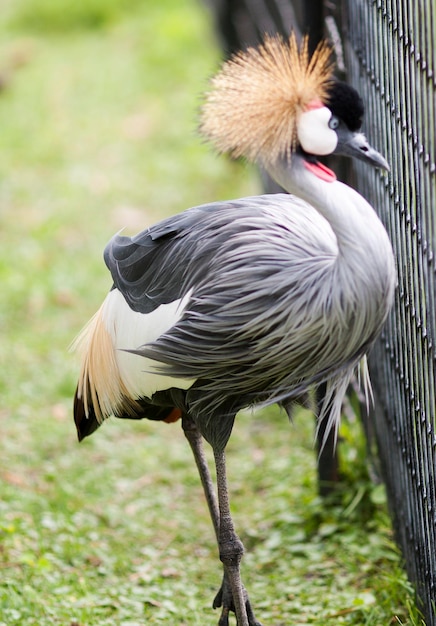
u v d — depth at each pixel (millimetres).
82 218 14164
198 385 5590
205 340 5297
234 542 5797
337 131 5195
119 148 16578
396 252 6250
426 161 5418
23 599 6695
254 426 9766
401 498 6762
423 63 5348
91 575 7289
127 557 7574
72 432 9492
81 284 12203
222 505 5805
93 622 6559
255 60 5562
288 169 5098
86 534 7852
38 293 12000
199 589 7238
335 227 5004
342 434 8133
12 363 10625
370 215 5043
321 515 7934
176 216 5816
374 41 6539
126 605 6910
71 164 16109
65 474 8773
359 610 6645
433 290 5410
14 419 9633
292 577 7305
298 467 8836
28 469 8812
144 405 6277
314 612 6762
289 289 5141
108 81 19531
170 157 16094
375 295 5020
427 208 5477
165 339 5398
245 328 5199
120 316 5949
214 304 5238
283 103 5086
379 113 6508
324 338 5188
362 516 7840
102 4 23859
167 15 22906
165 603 6949
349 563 7297
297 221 5363
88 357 6359
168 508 8430
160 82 19188
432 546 5824
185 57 20188
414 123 5613
